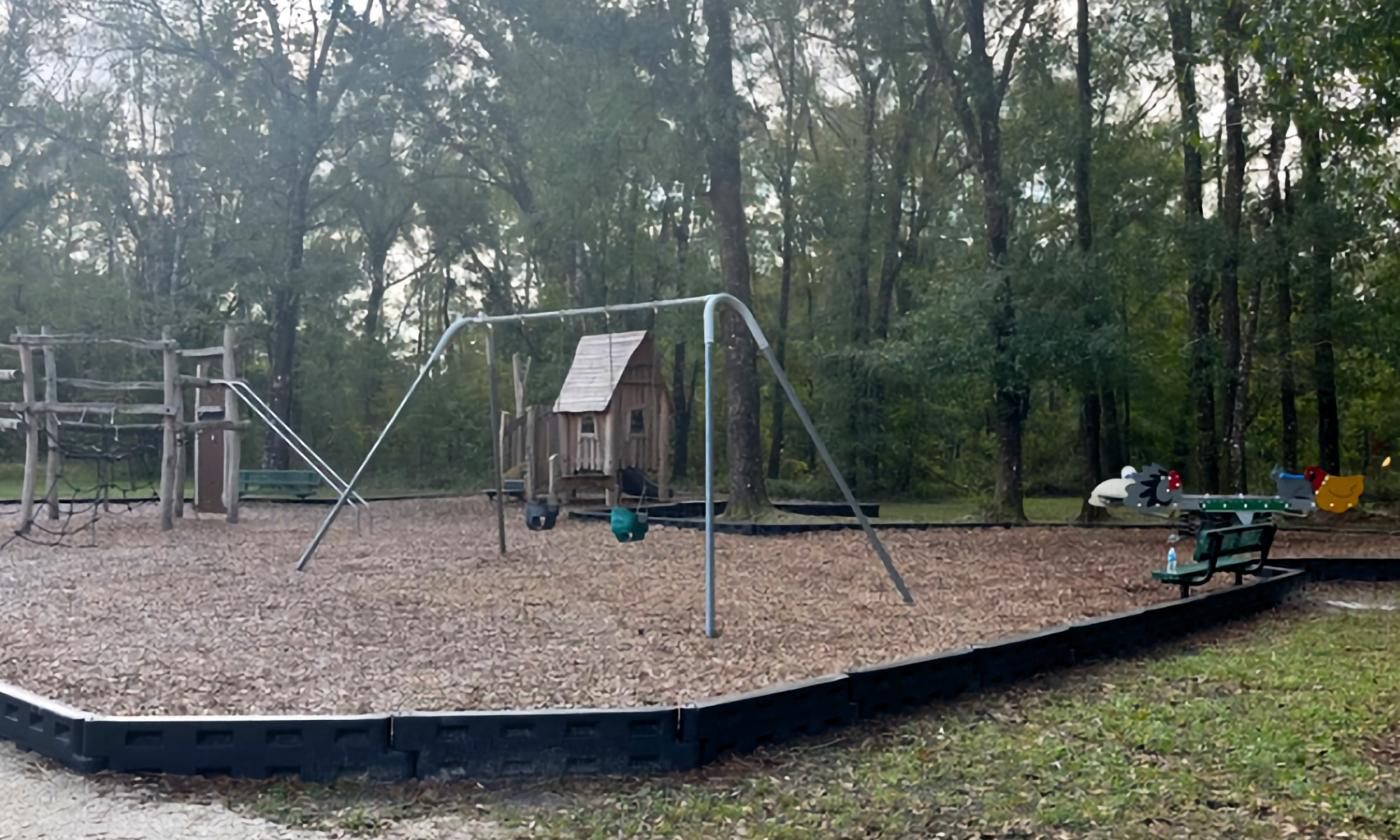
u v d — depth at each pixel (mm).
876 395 31266
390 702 6113
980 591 10812
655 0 17719
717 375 39688
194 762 5086
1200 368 21719
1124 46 20703
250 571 11570
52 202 32969
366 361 35188
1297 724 6113
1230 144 20250
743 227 18562
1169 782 5117
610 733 5238
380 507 21891
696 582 11117
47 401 15188
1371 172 17094
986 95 19375
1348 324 20828
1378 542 16922
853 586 11000
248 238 27750
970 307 18219
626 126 17844
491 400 13336
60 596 9711
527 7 17969
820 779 5195
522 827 4570
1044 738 5848
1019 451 19672
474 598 9883
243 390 17359
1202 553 9875
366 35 27734
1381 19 10477
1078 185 20047
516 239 35594
